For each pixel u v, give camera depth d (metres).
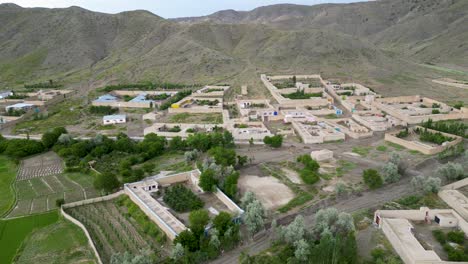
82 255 73.06
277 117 175.50
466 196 90.62
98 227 83.31
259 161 122.31
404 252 66.44
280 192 98.44
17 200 99.06
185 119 179.62
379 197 93.50
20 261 71.56
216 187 96.88
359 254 69.31
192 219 77.81
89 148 133.88
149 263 66.06
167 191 97.19
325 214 75.56
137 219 85.94
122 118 178.00
